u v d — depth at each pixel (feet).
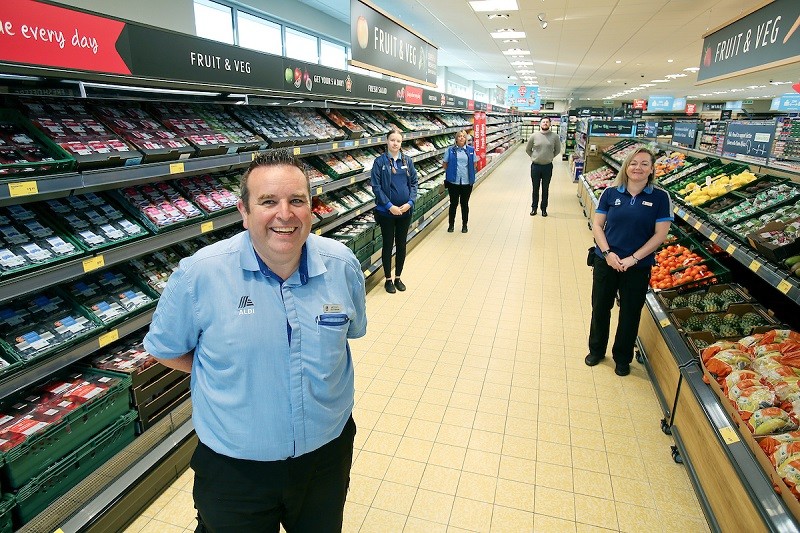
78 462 6.04
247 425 3.84
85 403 6.07
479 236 23.40
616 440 8.51
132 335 7.95
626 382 10.41
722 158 15.87
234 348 3.73
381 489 7.36
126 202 7.69
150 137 7.79
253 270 3.78
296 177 3.62
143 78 6.55
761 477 5.33
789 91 71.92
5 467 5.18
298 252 3.78
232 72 8.45
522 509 7.00
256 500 4.08
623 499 7.18
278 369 3.80
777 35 9.80
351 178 15.51
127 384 6.70
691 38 31.27
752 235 8.50
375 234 17.01
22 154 5.99
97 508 5.97
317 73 11.95
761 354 7.39
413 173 15.48
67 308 6.65
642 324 11.47
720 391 6.88
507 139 74.28
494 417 9.18
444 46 38.01
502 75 64.95
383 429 8.82
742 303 9.64
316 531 4.57
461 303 14.99
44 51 5.20
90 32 5.71
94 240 6.66
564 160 66.23
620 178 9.86
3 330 5.83
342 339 4.09
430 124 28.30
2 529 5.16
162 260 8.58
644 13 24.41
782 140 16.12
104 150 6.77
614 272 10.18
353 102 14.71
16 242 5.98
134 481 6.55
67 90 6.17
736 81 57.47
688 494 7.27
